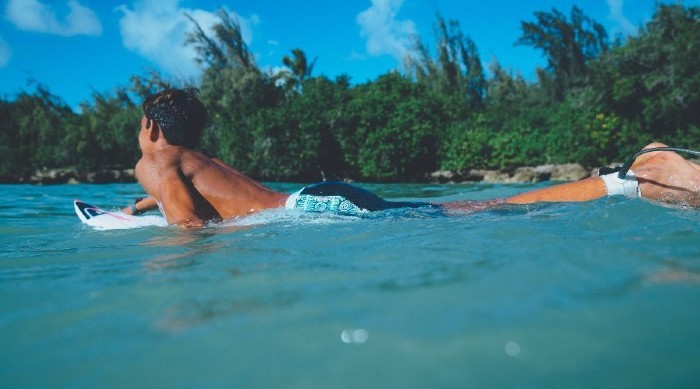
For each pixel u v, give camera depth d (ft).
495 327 2.75
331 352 2.55
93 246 6.91
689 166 8.17
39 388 2.38
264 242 6.21
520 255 4.43
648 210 6.88
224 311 3.27
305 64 93.50
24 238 8.41
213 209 9.27
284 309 3.23
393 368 2.35
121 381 2.40
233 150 62.95
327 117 59.57
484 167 52.29
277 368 2.42
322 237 6.33
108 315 3.35
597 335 2.61
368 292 3.51
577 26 102.73
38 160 79.41
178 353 2.65
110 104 92.12
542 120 68.28
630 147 46.96
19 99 95.96
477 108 107.55
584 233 5.46
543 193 8.86
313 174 61.21
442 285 3.58
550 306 3.04
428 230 6.38
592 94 51.03
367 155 56.18
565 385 2.14
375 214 8.41
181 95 10.23
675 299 3.10
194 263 5.00
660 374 2.21
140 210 11.71
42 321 3.31
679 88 45.16
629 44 50.90
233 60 98.27
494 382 2.18
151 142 10.11
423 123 55.62
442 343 2.59
